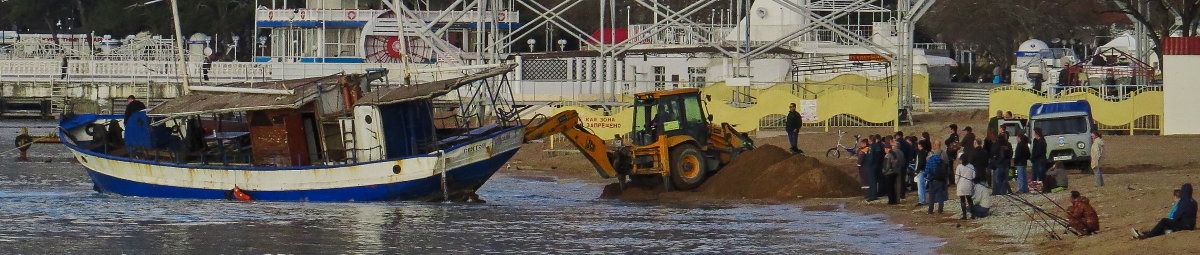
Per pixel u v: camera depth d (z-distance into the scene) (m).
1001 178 117.31
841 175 131.00
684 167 133.25
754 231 105.19
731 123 192.38
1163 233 83.38
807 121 193.00
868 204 121.06
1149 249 78.88
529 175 163.38
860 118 193.50
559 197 135.88
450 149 124.25
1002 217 104.88
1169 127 182.12
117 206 123.25
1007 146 117.12
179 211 118.81
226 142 135.88
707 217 115.06
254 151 128.50
